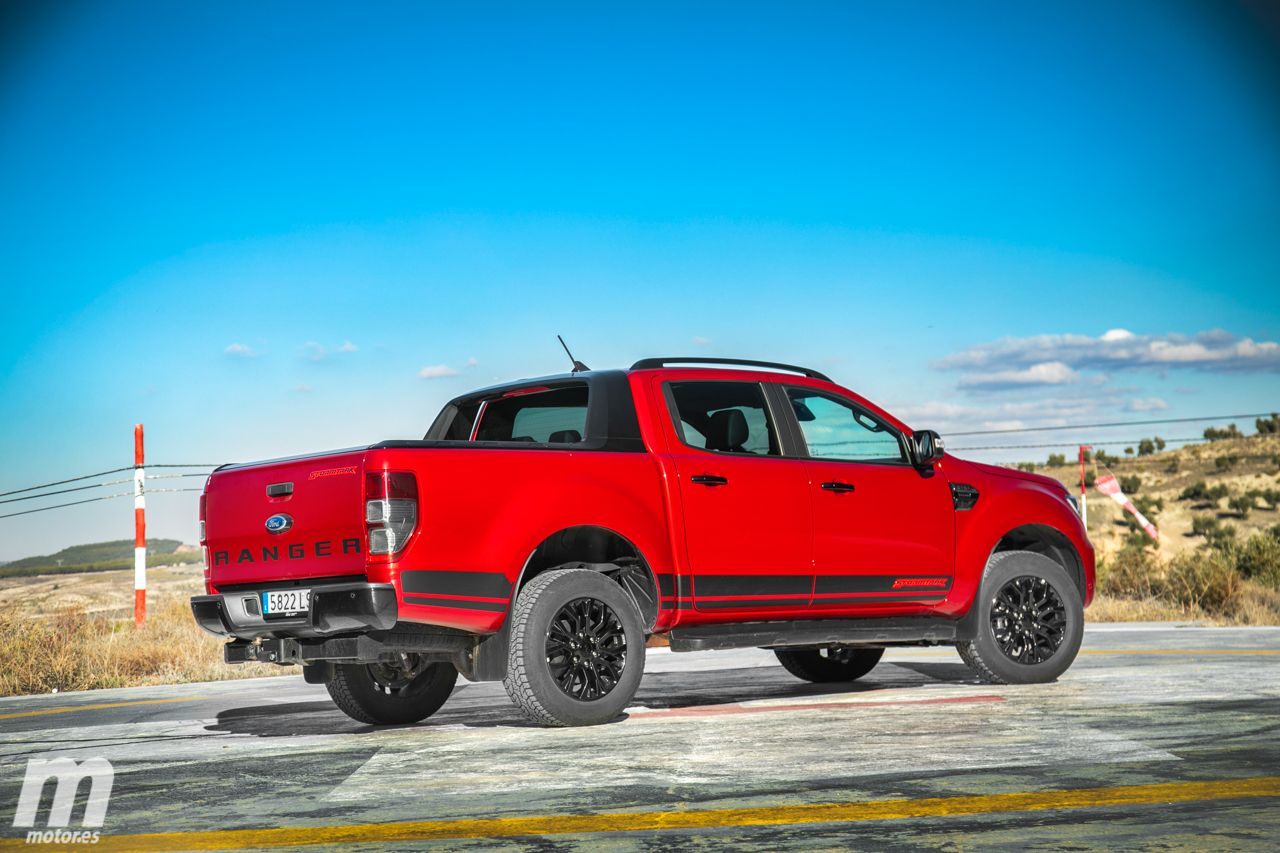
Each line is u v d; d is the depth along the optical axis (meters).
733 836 4.35
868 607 8.45
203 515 7.64
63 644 13.22
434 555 6.77
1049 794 4.93
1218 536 64.38
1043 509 9.23
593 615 7.34
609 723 7.33
